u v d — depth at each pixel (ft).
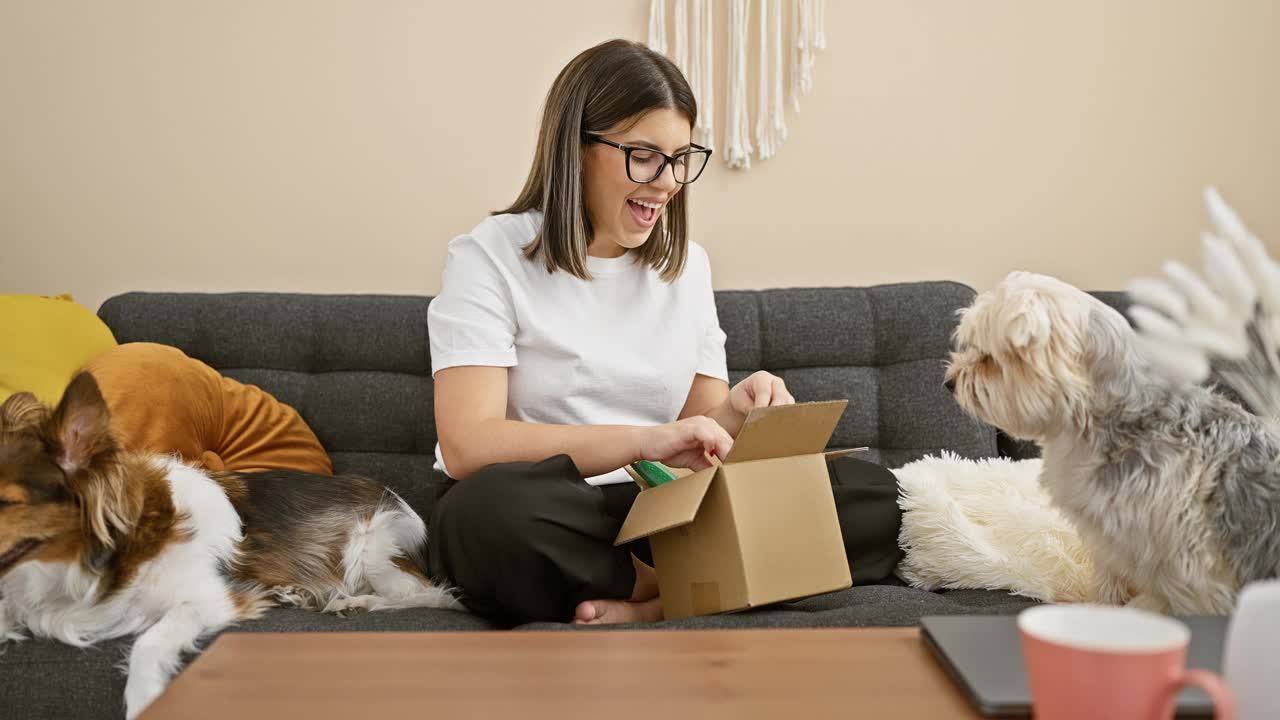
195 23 9.08
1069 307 4.33
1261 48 9.32
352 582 5.72
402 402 7.42
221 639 2.66
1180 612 4.13
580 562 4.64
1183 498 4.04
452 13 9.14
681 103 5.34
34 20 9.03
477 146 9.23
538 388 5.56
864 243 9.34
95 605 4.82
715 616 4.41
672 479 4.87
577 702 2.19
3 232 9.13
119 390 6.10
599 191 5.47
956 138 9.31
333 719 2.09
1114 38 9.29
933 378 7.39
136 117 9.11
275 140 9.17
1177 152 9.37
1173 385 4.25
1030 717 2.10
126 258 9.18
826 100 9.25
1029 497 5.91
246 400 6.95
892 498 5.82
